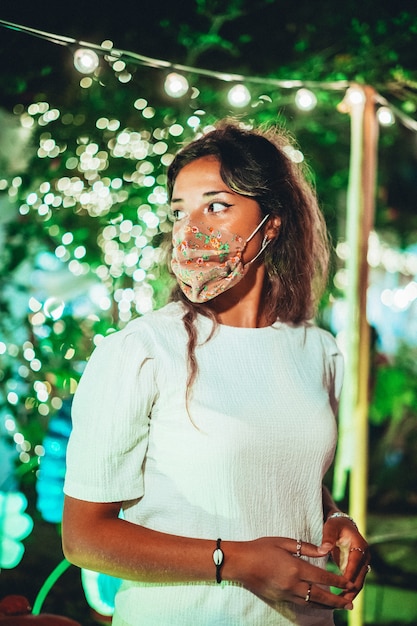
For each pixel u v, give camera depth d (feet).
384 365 21.62
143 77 15.10
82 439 5.88
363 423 11.81
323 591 5.77
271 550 5.68
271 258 7.02
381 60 16.96
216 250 6.49
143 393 5.91
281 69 16.74
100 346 6.11
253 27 17.24
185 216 6.75
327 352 7.19
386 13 17.02
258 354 6.50
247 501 5.92
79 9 16.25
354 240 12.22
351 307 12.07
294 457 6.14
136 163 14.25
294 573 5.62
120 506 5.96
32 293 14.80
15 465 15.43
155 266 13.71
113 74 14.53
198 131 13.83
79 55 10.16
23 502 15.66
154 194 13.84
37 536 17.56
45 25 15.69
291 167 7.30
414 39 17.03
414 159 20.36
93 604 13.58
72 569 16.51
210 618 5.85
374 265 20.56
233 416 5.95
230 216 6.63
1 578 15.81
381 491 22.09
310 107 12.32
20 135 15.46
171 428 5.95
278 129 8.27
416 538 19.45
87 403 5.92
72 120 14.65
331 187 17.60
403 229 21.34
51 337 14.17
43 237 14.94
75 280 15.12
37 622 7.87
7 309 14.71
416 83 17.02
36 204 14.29
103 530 5.74
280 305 7.04
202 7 16.65
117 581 13.38
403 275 22.65
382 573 17.34
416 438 22.18
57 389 14.75
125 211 14.11
